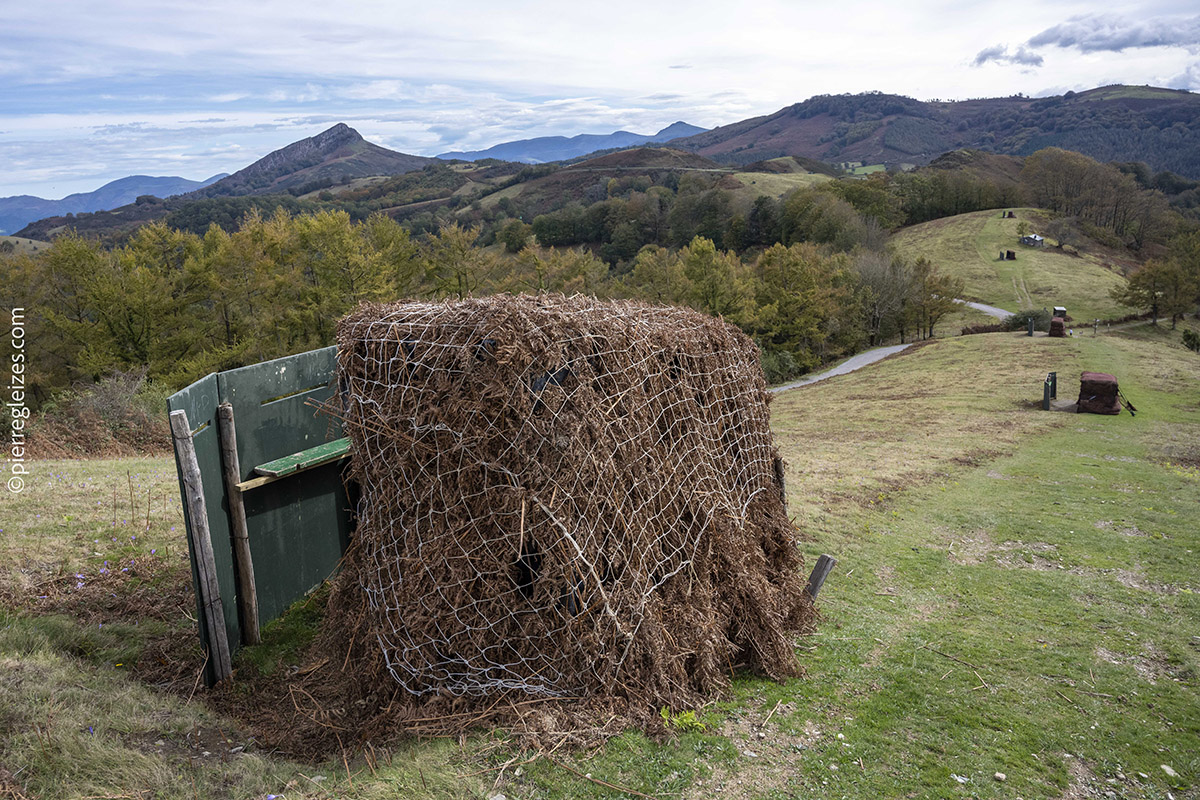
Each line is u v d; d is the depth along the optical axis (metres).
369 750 3.77
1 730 3.35
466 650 4.09
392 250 40.62
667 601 4.42
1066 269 75.69
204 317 34.44
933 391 27.91
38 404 28.20
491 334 3.97
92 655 4.48
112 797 3.09
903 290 58.69
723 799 3.40
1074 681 5.04
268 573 5.38
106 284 29.34
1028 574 7.49
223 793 3.28
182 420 4.17
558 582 4.01
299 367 5.83
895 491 10.83
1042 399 23.25
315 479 5.96
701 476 4.86
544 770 3.48
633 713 3.95
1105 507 10.31
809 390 35.16
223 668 4.52
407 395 4.25
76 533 6.27
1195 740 4.31
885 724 4.28
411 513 4.26
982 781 3.76
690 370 5.14
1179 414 20.50
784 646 4.86
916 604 6.52
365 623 4.50
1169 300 56.28
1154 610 6.50
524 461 3.99
